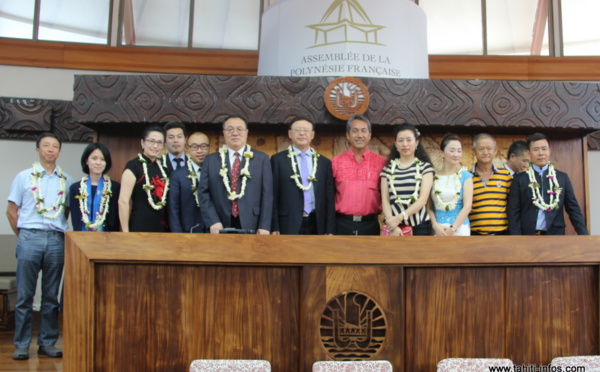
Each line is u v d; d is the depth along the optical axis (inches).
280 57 227.3
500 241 116.2
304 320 112.5
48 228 169.6
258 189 154.6
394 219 152.3
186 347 113.3
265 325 114.1
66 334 110.2
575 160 234.2
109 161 175.9
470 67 286.4
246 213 151.6
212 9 293.1
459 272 116.8
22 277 166.9
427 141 232.8
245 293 114.3
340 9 222.1
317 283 113.1
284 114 216.8
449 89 220.4
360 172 165.5
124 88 217.8
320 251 113.3
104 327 113.0
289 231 162.7
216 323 113.8
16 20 277.3
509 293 117.4
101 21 284.4
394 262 113.7
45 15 280.4
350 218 163.9
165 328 113.4
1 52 267.4
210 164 155.7
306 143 168.6
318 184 164.7
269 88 217.6
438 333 115.6
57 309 171.8
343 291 113.2
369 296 113.3
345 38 220.5
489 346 116.1
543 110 222.7
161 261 112.7
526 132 233.3
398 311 113.4
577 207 167.6
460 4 299.3
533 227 163.3
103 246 112.0
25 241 167.5
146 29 288.5
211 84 218.1
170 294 113.8
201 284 114.2
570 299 119.0
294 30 225.5
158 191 165.2
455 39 297.1
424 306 115.7
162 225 166.6
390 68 223.5
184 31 290.5
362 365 102.3
